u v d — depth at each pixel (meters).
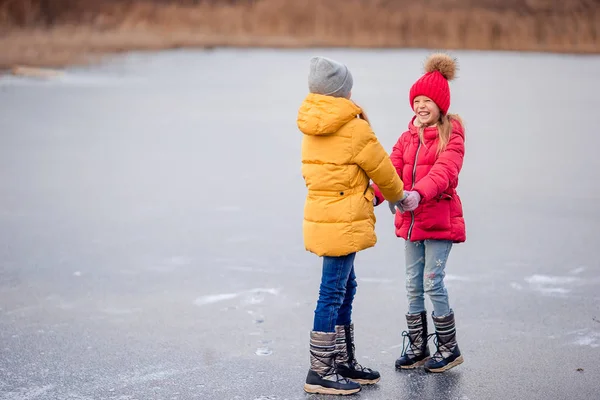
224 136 17.78
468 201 11.34
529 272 8.05
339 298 5.38
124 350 6.13
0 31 50.38
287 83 30.22
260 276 8.02
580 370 5.70
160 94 26.45
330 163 5.25
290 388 5.46
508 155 15.08
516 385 5.46
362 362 5.91
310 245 5.36
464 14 55.56
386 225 10.16
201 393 5.39
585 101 23.80
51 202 11.38
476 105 22.78
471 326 6.59
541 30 52.78
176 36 56.28
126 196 11.77
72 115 21.38
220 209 10.92
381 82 29.30
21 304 7.21
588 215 10.44
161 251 8.91
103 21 57.38
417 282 5.79
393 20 56.69
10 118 20.70
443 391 5.39
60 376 5.66
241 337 6.41
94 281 7.86
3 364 5.87
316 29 58.34
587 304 7.09
